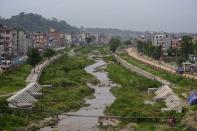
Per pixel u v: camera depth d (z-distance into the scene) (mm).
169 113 91875
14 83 134000
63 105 106375
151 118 87750
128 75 180500
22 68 182375
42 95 120125
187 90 124125
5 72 153500
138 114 92500
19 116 88438
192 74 172250
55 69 195750
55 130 81750
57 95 122500
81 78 173125
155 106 104375
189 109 90938
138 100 117500
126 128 81875
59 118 94562
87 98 125000
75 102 113000
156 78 163000
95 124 88000
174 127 79562
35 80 144625
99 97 127875
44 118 91875
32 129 80438
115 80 173000
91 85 158000
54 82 145625
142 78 164750
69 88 142625
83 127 85125
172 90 123750
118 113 97375
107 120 91000
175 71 186500
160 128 79125
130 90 138375
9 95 109875
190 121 79062
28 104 100625
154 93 131375
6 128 77812
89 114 99250
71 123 89188
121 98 115312
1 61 189625
